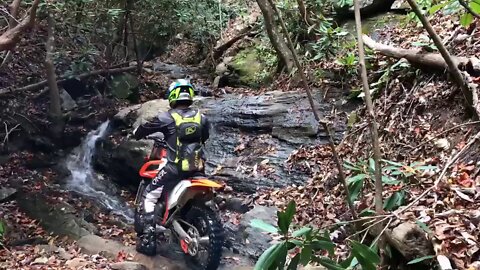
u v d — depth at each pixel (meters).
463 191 3.57
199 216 4.46
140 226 4.86
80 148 7.61
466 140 4.27
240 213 5.50
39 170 6.99
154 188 4.70
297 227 2.88
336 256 3.75
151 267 4.60
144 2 8.76
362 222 2.97
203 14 10.39
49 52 7.19
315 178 5.49
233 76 10.38
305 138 6.33
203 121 4.72
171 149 4.61
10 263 4.31
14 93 7.44
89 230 5.55
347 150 5.65
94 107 8.23
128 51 10.17
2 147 6.91
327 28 8.02
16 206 5.89
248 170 6.12
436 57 5.06
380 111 5.58
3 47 5.32
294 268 2.29
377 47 5.99
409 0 2.62
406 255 2.93
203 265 4.41
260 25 10.32
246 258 4.69
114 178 7.14
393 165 3.75
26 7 7.39
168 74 11.27
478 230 3.05
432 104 4.95
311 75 7.60
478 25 5.39
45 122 7.41
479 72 4.54
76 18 7.92
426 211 3.38
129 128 7.54
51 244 4.99
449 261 2.73
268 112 6.95
